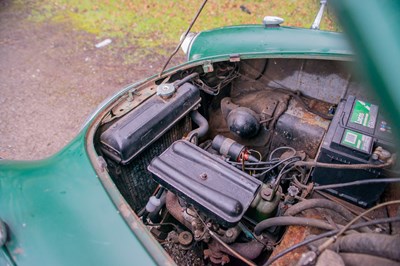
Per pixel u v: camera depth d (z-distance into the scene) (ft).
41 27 15.99
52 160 5.50
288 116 7.36
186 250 6.07
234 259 5.62
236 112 7.37
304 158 6.67
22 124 11.19
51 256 4.34
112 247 4.36
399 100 2.30
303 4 17.80
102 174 5.17
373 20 2.31
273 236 5.33
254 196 4.69
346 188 5.48
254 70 8.23
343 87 7.57
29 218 4.69
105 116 6.15
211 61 7.39
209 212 4.62
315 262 3.75
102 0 18.19
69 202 4.83
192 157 5.14
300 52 7.18
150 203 5.54
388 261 3.58
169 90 6.30
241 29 8.46
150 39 15.37
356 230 4.73
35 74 13.21
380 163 4.97
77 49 14.58
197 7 17.76
